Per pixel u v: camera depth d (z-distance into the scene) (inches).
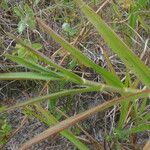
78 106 28.7
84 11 17.2
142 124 20.9
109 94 27.9
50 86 28.5
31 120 29.0
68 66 29.2
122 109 22.4
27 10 29.0
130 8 29.5
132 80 28.2
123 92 17.6
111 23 30.7
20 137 28.6
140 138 26.4
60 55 30.4
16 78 16.4
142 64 16.9
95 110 15.0
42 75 16.8
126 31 29.5
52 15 33.2
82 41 31.0
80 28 31.4
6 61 31.6
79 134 27.3
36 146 27.5
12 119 29.4
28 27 31.9
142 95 17.1
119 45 17.0
